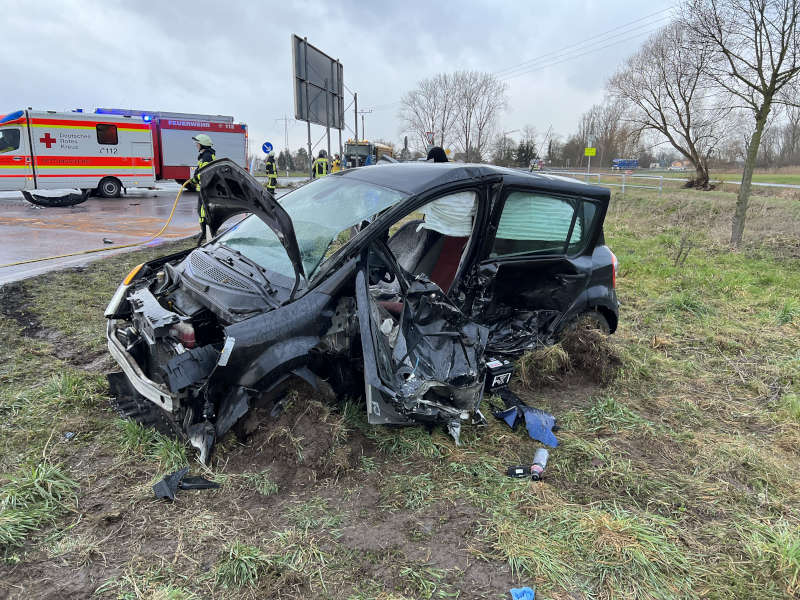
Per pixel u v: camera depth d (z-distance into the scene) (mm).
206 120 22922
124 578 2146
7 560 2199
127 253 8258
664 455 3396
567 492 2939
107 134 17328
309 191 4004
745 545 2568
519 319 4328
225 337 2738
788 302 6582
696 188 20984
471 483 2930
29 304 5395
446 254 4098
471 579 2279
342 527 2541
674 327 5871
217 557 2297
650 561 2420
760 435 3748
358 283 2990
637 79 21922
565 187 4137
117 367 4070
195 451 2941
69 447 2990
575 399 4082
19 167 15516
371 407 2803
